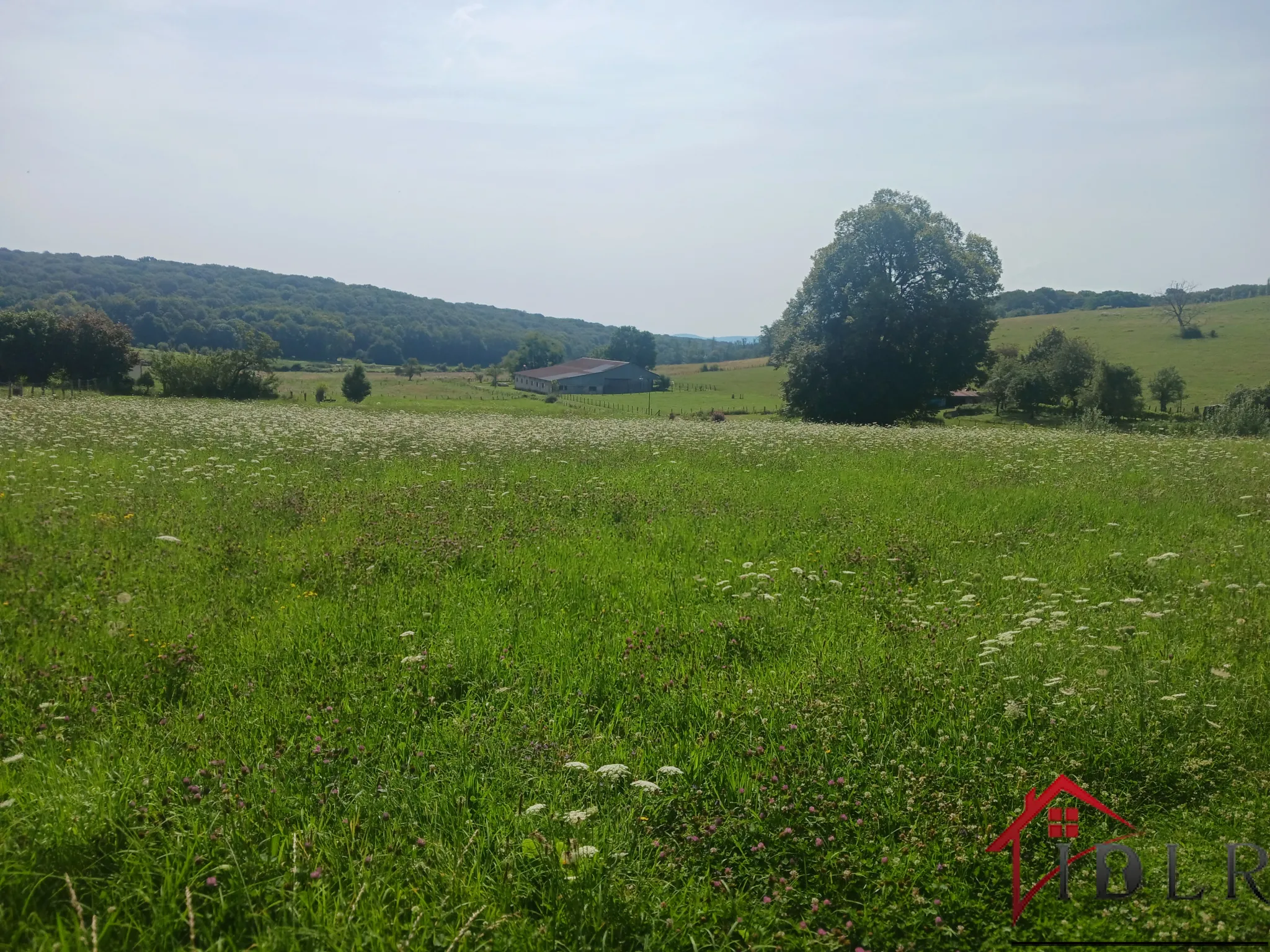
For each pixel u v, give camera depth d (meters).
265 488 13.59
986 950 3.75
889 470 17.09
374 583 8.59
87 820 4.14
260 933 3.54
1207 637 7.16
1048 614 7.80
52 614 7.34
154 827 4.08
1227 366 97.94
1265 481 14.98
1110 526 11.66
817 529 11.58
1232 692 5.93
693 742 5.27
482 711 5.71
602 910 3.72
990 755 5.16
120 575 8.56
